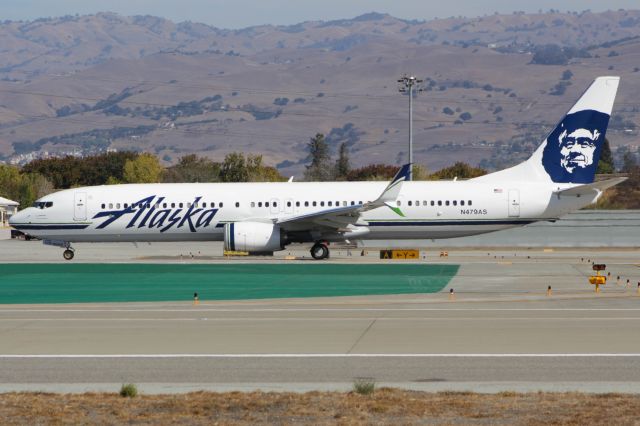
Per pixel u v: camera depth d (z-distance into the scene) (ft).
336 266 529.45
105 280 457.27
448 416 172.35
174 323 304.91
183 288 421.18
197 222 608.19
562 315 320.50
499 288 415.23
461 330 286.05
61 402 186.09
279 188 612.29
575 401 183.52
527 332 280.92
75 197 613.11
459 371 222.48
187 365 231.71
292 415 174.70
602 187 586.86
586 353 244.42
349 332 283.18
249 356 243.40
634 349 249.96
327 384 207.31
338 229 597.11
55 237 613.52
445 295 389.39
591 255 650.02
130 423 170.09
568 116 603.67
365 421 169.48
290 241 604.49
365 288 417.69
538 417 170.60
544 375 216.74
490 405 180.65
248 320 311.68
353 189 609.83
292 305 356.59
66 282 449.06
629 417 169.27
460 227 602.03
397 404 181.98
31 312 336.90
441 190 602.03
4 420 171.22
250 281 449.06
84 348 256.52
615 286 422.00
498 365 229.25
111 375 220.02
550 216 604.90
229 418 173.06
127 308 350.02
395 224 599.98
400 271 497.05
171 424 169.37
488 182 606.55
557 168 606.14
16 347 258.16
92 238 615.98
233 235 586.04
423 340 267.39
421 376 217.15
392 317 317.63
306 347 256.73
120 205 611.06
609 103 601.62
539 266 529.04
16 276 477.77
